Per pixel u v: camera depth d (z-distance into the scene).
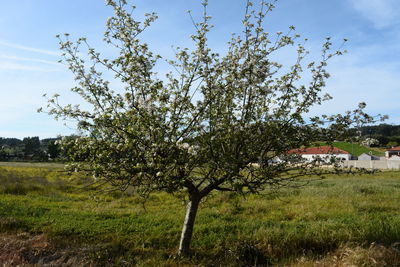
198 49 6.09
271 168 5.99
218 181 6.39
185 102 5.94
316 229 8.13
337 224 8.41
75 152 5.91
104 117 5.56
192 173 6.25
